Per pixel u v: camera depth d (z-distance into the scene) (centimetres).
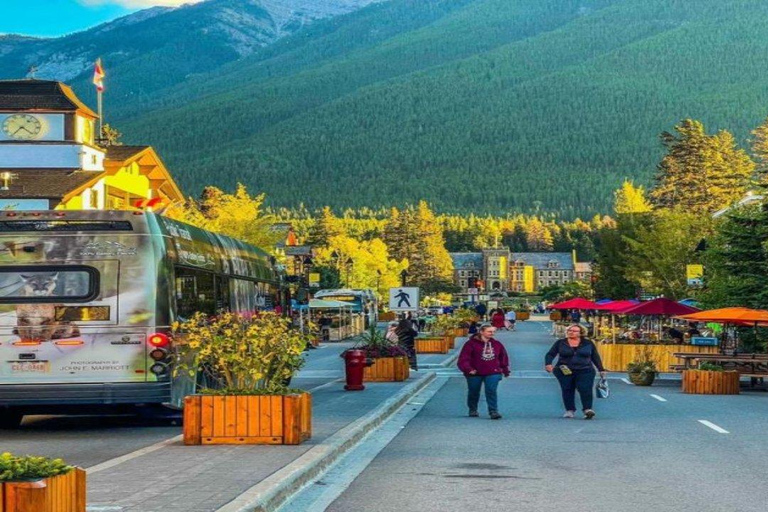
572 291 14050
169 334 2056
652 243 7819
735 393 3269
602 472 1533
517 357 5619
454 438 1984
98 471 1402
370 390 3131
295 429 1711
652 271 7850
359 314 9512
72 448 1822
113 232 2056
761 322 3728
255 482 1298
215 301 2486
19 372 2025
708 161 11975
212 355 1772
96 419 2436
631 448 1823
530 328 12325
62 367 2028
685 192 11969
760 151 13125
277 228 12850
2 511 805
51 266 2041
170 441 1756
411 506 1252
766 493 1346
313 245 17912
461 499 1300
